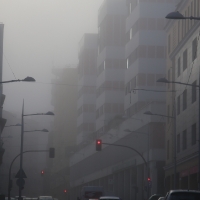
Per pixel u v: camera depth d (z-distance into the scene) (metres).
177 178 75.62
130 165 95.75
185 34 70.50
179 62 75.81
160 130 86.00
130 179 97.50
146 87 95.31
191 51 68.50
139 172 92.69
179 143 74.44
